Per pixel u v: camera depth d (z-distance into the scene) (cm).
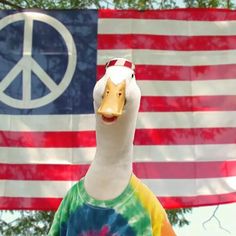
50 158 344
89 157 344
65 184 341
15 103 350
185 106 348
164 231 195
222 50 355
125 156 196
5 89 352
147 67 353
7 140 346
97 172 195
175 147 343
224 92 351
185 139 344
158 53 354
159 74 352
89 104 350
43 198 339
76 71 354
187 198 337
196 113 348
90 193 195
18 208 338
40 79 353
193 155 343
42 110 350
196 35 355
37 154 344
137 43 355
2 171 342
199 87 351
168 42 355
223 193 338
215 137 345
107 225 191
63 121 349
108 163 194
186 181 339
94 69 354
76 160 344
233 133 345
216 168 342
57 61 355
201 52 354
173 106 349
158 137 345
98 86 196
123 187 194
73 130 347
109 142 194
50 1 476
